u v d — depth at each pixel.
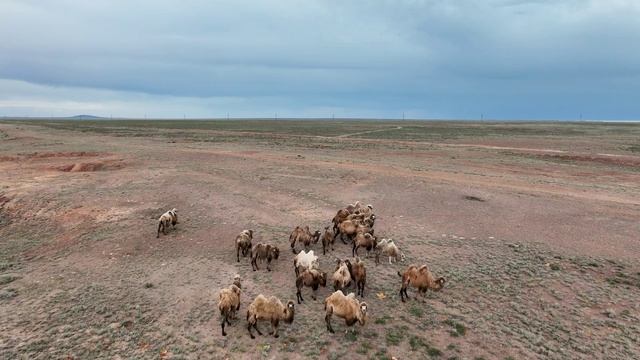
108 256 18.64
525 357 11.50
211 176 34.03
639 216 24.47
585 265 17.45
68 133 91.38
